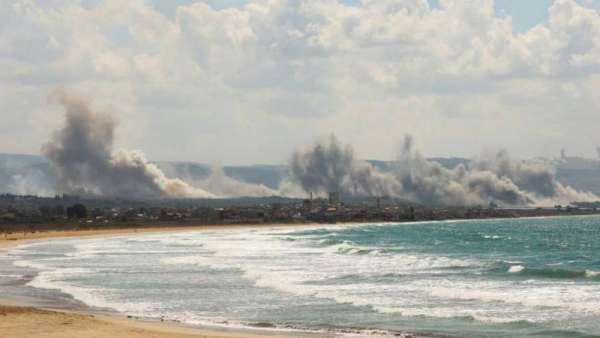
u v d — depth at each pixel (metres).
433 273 77.94
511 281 69.19
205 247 145.75
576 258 109.25
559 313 47.94
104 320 43.03
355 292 60.69
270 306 53.12
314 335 40.44
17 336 36.44
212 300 56.75
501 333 41.34
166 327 42.56
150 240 186.25
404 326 43.94
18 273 81.38
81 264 95.56
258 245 155.38
